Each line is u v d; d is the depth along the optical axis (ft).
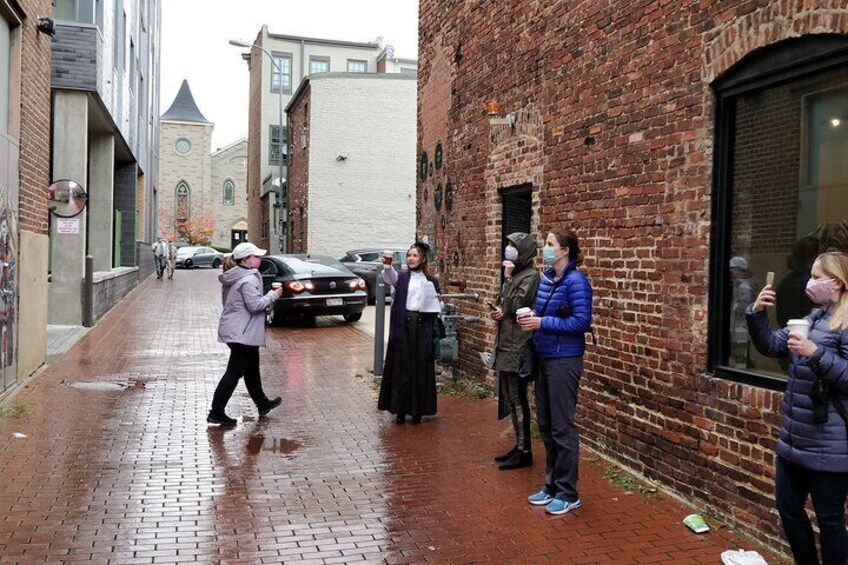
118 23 57.82
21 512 16.10
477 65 29.22
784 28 14.43
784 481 11.76
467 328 30.45
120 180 77.56
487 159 28.35
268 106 140.67
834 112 14.10
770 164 15.52
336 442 22.25
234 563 13.87
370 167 96.63
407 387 24.26
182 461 20.08
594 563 14.05
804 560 11.93
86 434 22.47
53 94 46.26
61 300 46.83
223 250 206.39
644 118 18.61
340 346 42.01
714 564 13.99
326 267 52.75
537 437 22.53
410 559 14.17
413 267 24.81
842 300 11.16
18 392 27.71
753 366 15.76
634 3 18.94
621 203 19.54
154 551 14.29
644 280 18.63
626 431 19.36
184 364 35.04
